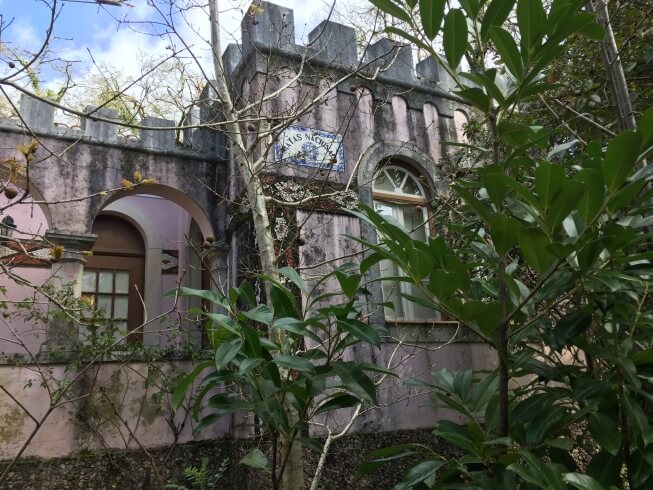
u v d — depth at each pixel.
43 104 7.33
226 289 7.83
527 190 2.19
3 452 5.82
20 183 6.96
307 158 7.48
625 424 2.49
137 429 6.51
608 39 4.20
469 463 2.52
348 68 7.94
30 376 6.12
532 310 2.81
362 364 2.45
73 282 6.77
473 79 2.55
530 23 2.30
